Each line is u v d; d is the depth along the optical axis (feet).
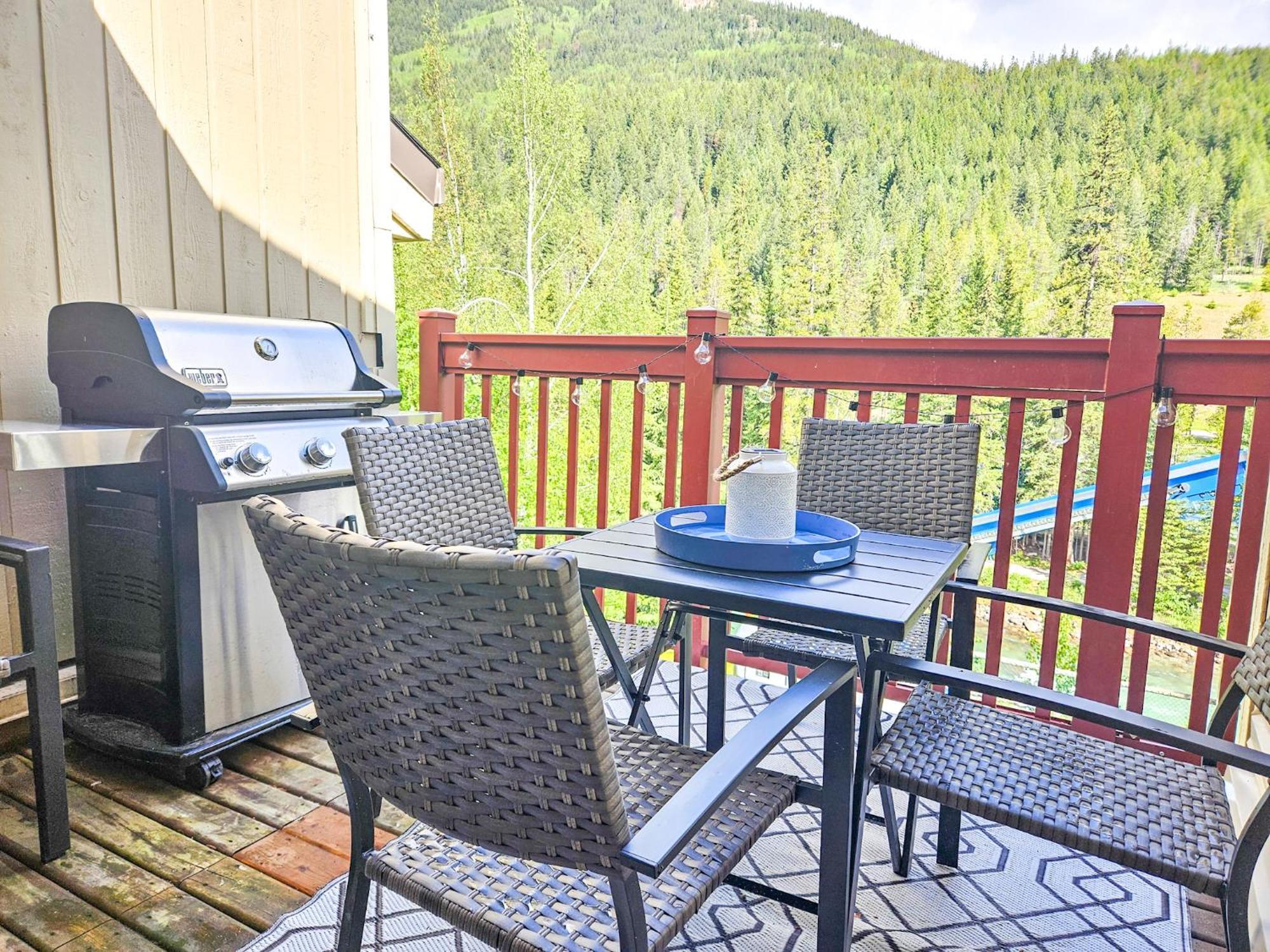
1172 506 35.68
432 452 6.11
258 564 6.81
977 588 5.10
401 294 57.26
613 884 2.64
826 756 3.86
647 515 6.31
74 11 7.25
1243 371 6.42
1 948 4.62
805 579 4.22
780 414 8.54
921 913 5.18
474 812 2.78
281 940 4.70
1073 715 3.60
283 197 9.29
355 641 2.77
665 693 8.62
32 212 7.04
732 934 4.93
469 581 2.33
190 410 5.92
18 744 6.97
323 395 6.92
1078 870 5.71
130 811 6.05
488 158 56.03
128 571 6.48
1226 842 3.67
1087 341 6.90
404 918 4.95
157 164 8.00
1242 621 6.61
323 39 9.66
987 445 38.01
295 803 6.21
